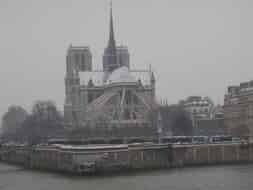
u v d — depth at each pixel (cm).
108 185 11225
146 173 13575
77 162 13338
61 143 17450
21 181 12581
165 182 11531
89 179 12419
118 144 15575
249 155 16425
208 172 13438
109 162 13738
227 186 10769
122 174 13425
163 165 15000
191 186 10850
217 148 15962
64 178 12862
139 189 10569
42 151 16062
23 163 17875
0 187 11581
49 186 11400
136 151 14512
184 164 15338
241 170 13750
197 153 15638
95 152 13538
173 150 15225
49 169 15375
